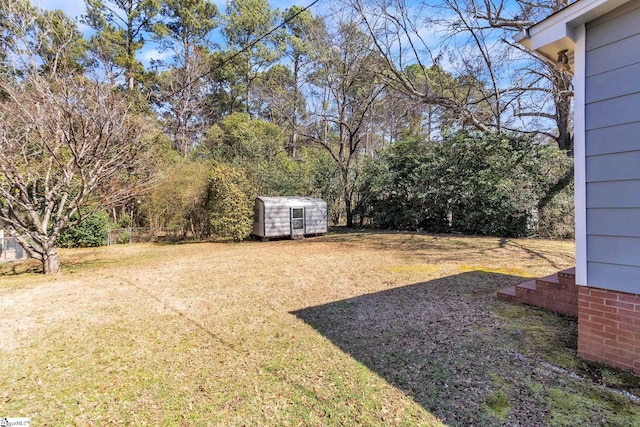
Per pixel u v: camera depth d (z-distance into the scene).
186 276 6.56
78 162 6.57
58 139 6.82
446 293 4.85
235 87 23.44
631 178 2.40
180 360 3.00
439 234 11.98
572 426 1.99
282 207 12.80
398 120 14.89
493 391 2.38
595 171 2.59
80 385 2.62
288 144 20.42
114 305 4.68
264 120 23.91
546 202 9.91
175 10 20.73
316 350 3.13
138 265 8.02
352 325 3.73
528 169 10.23
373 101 15.16
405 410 2.19
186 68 20.78
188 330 3.71
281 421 2.14
